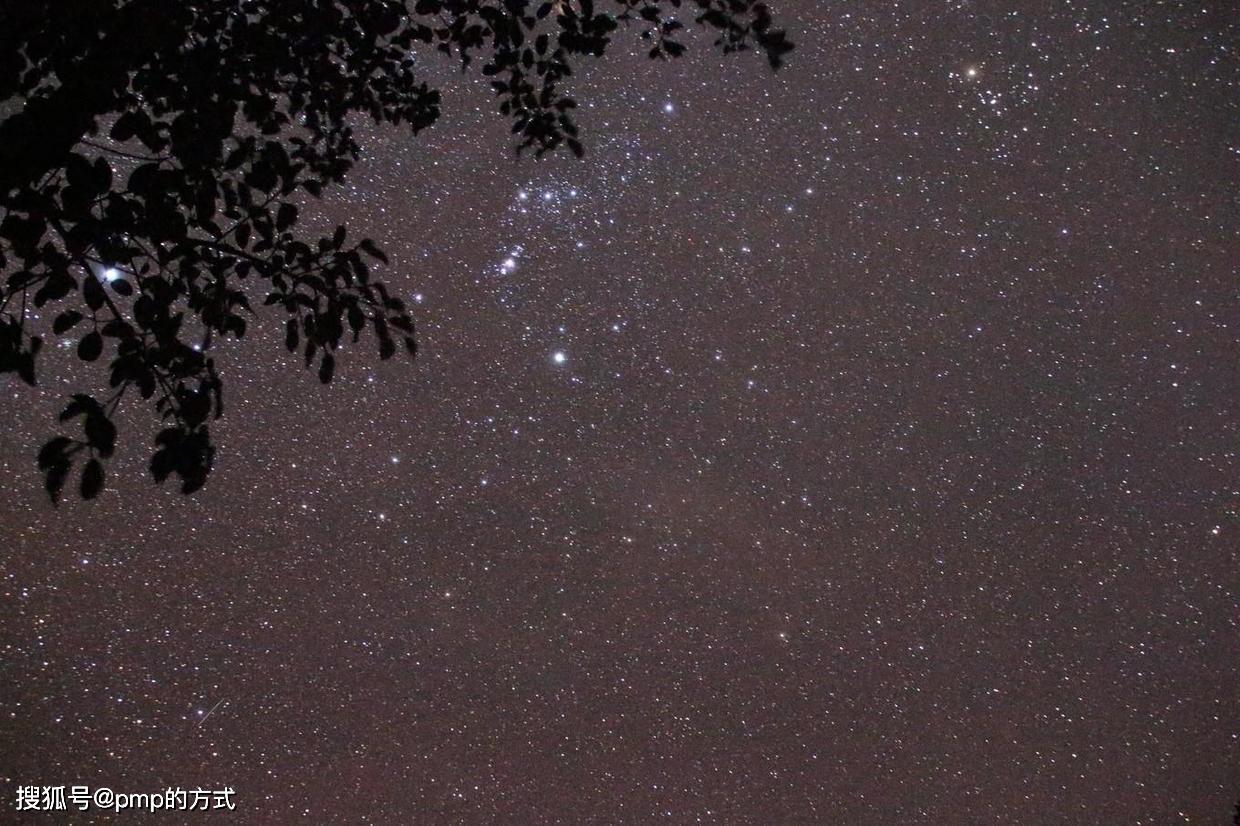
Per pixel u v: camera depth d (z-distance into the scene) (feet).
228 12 5.99
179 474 4.77
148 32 4.89
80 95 4.77
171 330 5.01
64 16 4.66
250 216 5.65
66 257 4.78
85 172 4.58
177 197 5.49
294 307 5.64
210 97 5.78
